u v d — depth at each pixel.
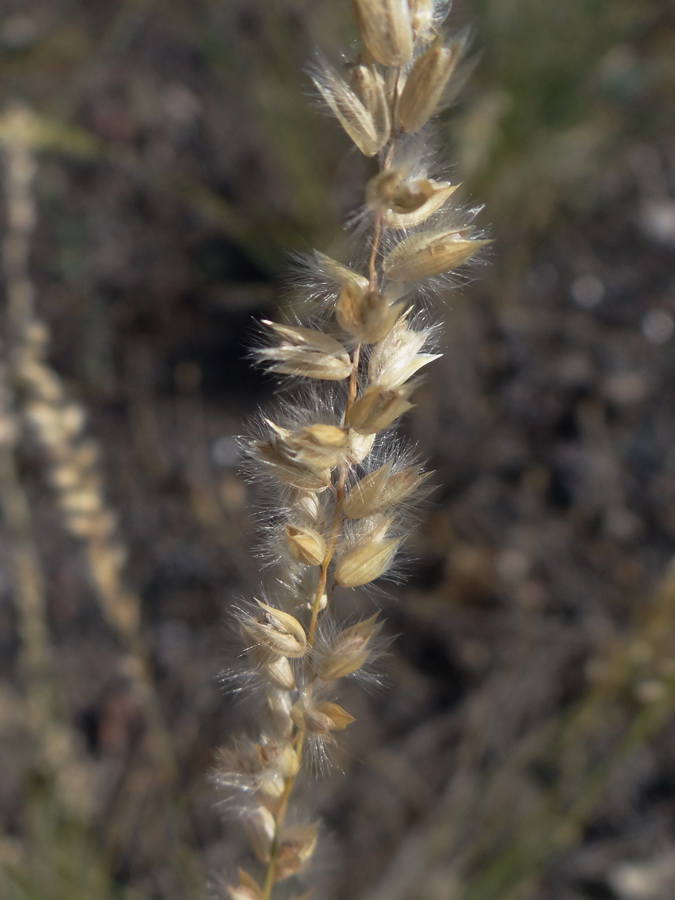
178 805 0.23
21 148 0.21
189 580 0.26
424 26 0.06
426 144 0.06
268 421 0.06
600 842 0.23
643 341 0.31
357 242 0.06
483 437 0.29
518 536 0.27
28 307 0.20
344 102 0.05
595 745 0.23
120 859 0.22
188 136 0.35
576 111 0.31
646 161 0.35
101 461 0.28
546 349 0.31
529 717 0.24
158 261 0.32
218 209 0.30
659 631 0.15
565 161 0.32
